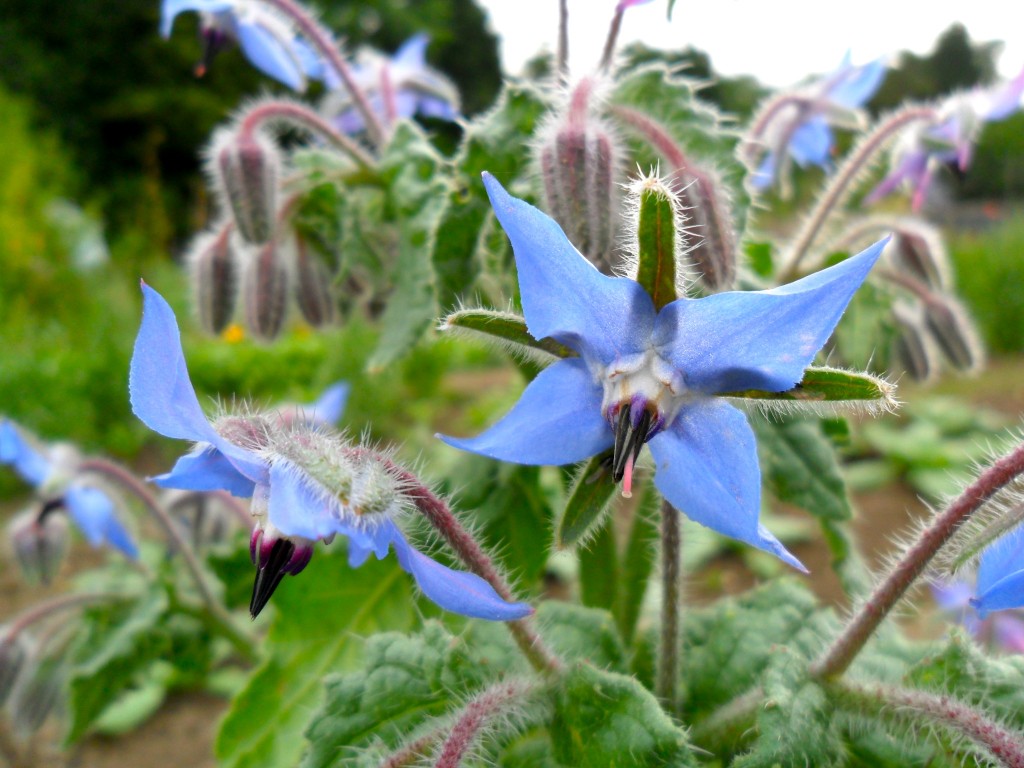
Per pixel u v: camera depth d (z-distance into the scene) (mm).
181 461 52
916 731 61
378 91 123
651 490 87
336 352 355
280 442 51
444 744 54
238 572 120
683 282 50
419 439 342
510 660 70
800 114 110
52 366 365
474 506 95
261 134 98
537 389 50
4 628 120
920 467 282
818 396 47
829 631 79
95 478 120
